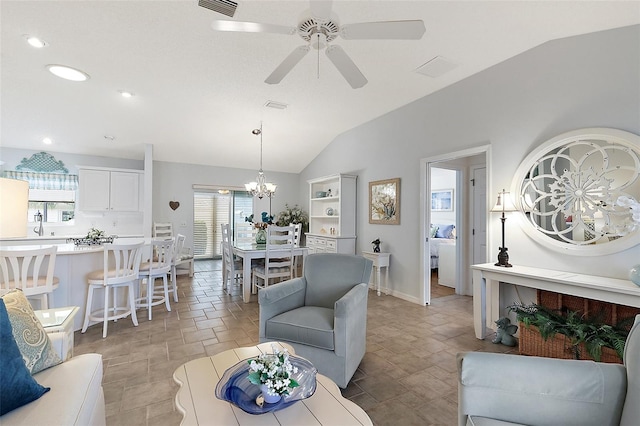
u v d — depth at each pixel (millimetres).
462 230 4832
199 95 4047
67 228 5582
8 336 1262
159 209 6301
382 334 3174
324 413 1263
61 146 5398
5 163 5238
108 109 4359
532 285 2645
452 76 3600
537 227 2939
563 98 2791
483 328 3049
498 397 1215
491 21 2557
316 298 2664
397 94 4109
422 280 4219
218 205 8609
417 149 4316
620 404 1151
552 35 2760
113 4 2395
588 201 2631
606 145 2533
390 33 1823
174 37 2824
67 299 3189
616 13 2352
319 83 3771
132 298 3359
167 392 2117
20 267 3014
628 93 2430
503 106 3252
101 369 1630
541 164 2918
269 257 4562
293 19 2494
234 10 2346
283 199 7617
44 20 2568
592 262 2602
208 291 4922
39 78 3541
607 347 2229
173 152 6027
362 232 5402
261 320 2342
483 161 4621
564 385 1183
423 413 1923
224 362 1693
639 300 2062
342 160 5906
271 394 1252
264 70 3434
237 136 5621
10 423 1121
